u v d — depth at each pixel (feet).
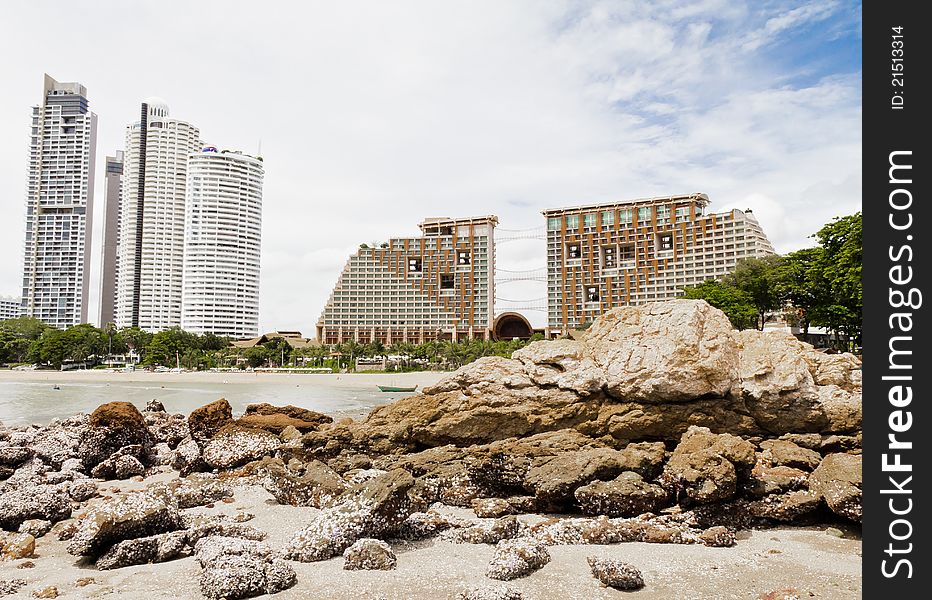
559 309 555.28
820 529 50.06
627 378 67.72
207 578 35.78
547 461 59.72
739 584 37.93
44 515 52.90
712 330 66.90
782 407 65.16
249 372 445.37
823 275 168.86
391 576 39.19
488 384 75.61
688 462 52.44
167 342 510.17
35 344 484.33
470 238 619.26
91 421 80.48
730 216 477.36
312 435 78.95
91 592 36.04
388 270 627.05
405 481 47.80
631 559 42.39
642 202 522.47
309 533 44.45
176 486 66.39
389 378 402.11
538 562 40.37
